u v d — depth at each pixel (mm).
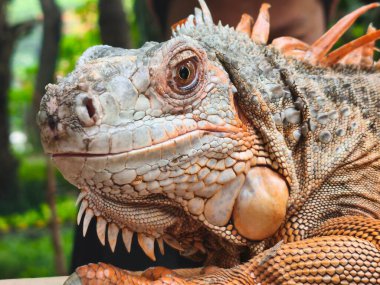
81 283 350
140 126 354
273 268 366
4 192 1958
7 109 2025
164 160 358
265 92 386
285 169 382
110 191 357
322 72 422
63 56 2020
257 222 377
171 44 363
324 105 402
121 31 929
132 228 375
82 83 348
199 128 365
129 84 354
